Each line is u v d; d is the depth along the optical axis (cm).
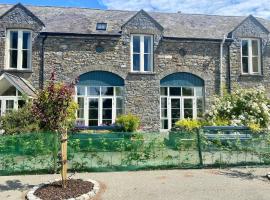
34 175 988
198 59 2155
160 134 1078
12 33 2022
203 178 929
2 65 1972
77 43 2052
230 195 769
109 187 847
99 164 1038
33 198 755
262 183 876
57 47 2033
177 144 1078
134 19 2106
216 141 1101
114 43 2081
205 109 2119
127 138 1064
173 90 2128
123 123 1727
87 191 798
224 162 1088
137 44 2128
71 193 782
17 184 891
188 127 1591
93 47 2062
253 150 1110
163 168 1059
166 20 2338
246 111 1582
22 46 2022
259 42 2247
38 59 2014
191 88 2145
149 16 2116
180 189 821
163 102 2117
